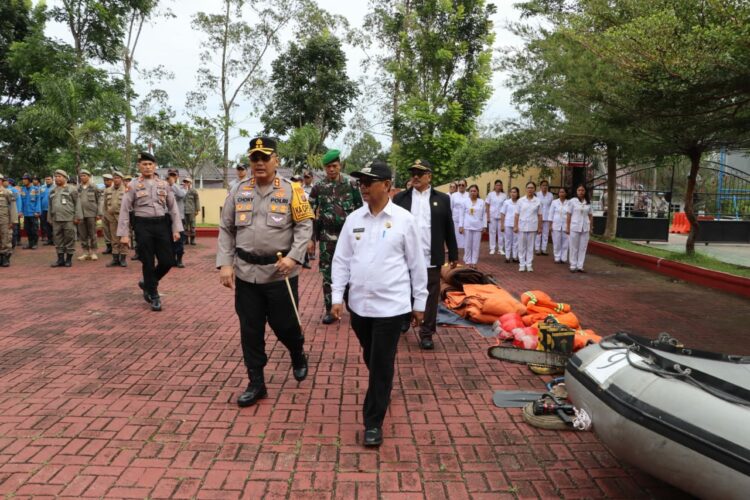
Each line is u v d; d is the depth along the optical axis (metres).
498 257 15.22
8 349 5.83
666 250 14.24
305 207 4.42
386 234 3.80
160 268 7.64
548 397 4.38
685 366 3.01
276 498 3.15
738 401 2.68
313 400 4.55
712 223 17.73
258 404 4.46
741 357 3.54
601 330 7.14
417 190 5.99
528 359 5.22
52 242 15.90
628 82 7.48
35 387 4.77
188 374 5.12
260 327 4.46
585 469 3.53
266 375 5.12
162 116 26.39
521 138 14.55
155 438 3.85
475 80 17.02
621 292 9.91
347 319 7.29
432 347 6.00
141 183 7.47
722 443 2.52
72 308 7.76
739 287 9.71
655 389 2.90
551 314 6.55
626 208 19.52
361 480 3.35
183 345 6.03
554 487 3.32
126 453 3.63
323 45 31.64
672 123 8.35
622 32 6.58
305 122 32.81
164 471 3.42
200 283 9.91
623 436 2.94
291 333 4.60
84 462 3.52
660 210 17.89
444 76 17.67
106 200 13.32
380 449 3.74
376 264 3.77
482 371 5.32
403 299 3.80
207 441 3.81
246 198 4.38
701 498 2.68
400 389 4.84
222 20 26.72
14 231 15.43
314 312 7.71
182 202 15.01
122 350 5.83
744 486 2.42
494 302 7.01
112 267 11.70
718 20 6.22
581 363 3.51
